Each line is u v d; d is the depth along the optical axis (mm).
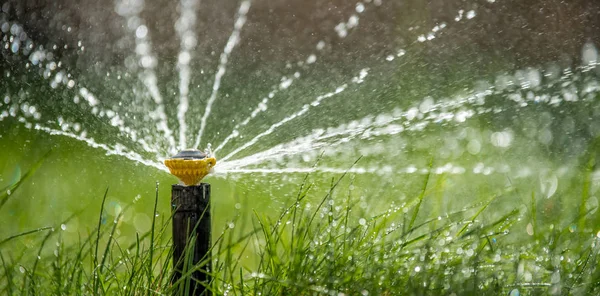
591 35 12719
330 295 4062
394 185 6949
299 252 4312
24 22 16266
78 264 4375
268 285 4301
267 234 4602
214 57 15938
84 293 4277
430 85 11469
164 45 16984
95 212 6836
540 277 4359
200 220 4008
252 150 8977
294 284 4035
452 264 4391
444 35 13500
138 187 7742
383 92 11336
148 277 4172
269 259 4418
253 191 7301
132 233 6305
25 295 4277
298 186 7281
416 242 4832
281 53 15852
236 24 17000
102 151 8969
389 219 5113
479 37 13328
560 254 4703
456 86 11289
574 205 5883
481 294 4121
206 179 7863
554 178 6656
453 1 13953
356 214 5637
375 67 13359
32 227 6141
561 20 12992
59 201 7062
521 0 13078
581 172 6855
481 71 11984
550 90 10781
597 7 12852
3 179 7625
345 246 4461
